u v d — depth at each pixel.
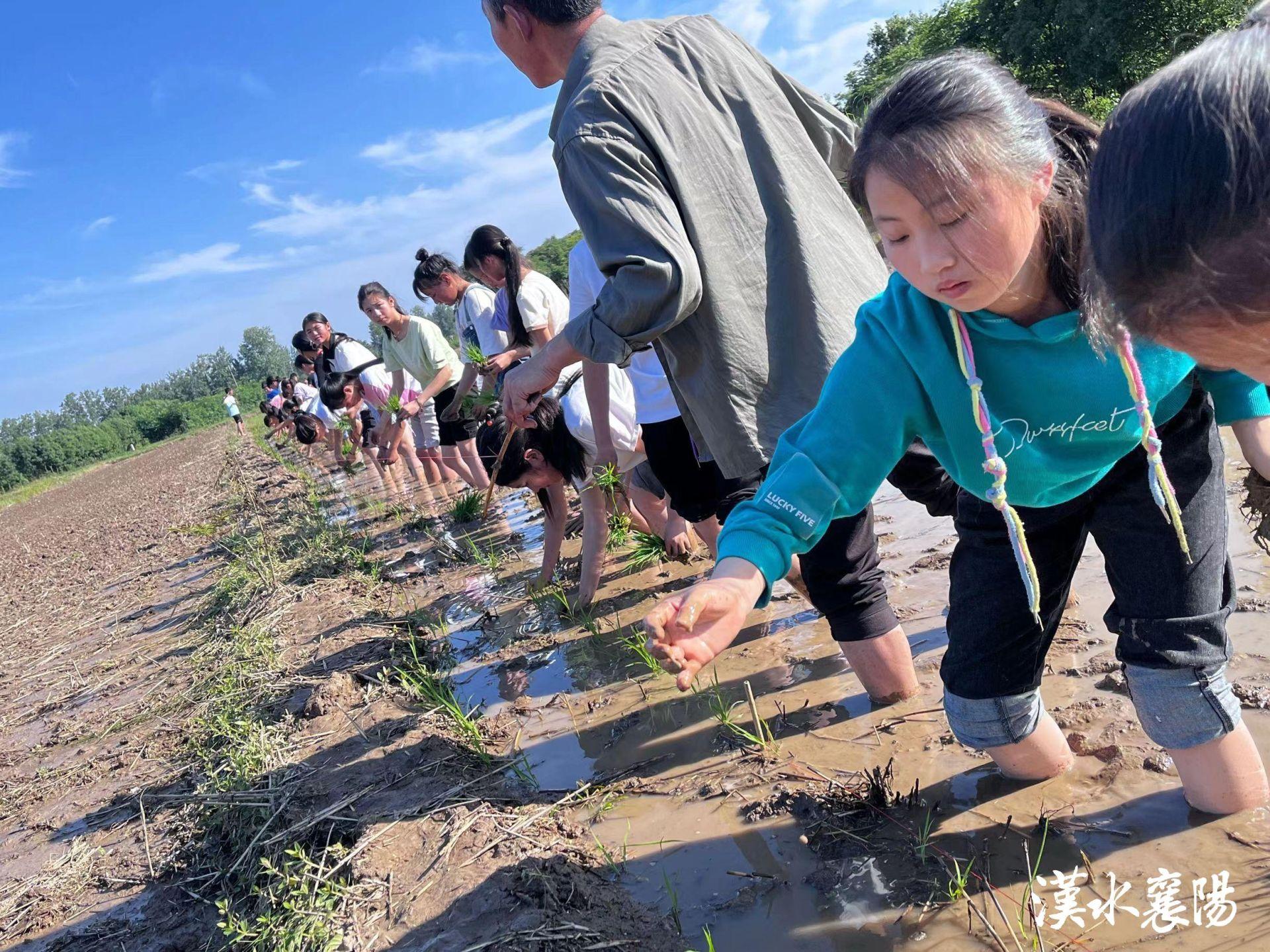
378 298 7.24
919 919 1.90
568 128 2.37
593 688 3.50
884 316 1.68
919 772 2.40
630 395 4.34
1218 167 0.71
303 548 7.68
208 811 3.21
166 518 16.66
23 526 27.39
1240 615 2.69
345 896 2.37
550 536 4.84
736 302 2.42
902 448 1.70
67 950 2.72
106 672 6.07
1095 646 2.78
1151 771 2.16
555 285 5.02
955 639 2.08
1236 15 23.72
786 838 2.28
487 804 2.70
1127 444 1.65
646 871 2.29
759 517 1.60
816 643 3.40
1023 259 1.32
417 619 4.89
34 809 3.94
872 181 1.30
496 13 2.57
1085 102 24.34
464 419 6.94
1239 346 0.81
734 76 2.52
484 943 2.06
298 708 3.93
